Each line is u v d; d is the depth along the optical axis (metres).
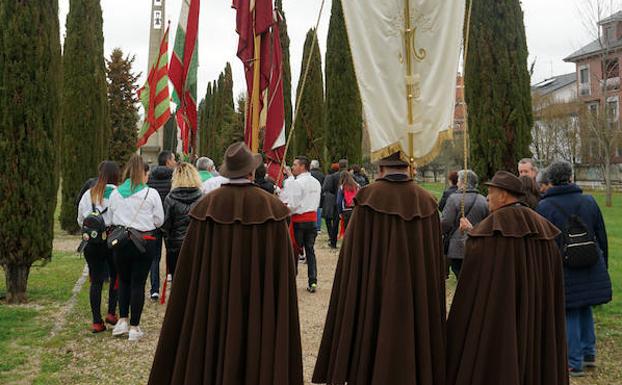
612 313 7.14
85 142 14.46
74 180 14.55
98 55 14.56
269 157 7.19
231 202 3.55
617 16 28.91
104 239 6.07
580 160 34.22
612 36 31.53
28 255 7.52
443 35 4.06
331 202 12.79
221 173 3.66
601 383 4.89
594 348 5.19
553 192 5.06
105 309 7.30
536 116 33.50
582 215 4.96
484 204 6.53
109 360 5.39
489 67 8.89
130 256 5.89
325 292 8.46
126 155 31.81
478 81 8.98
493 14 8.88
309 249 8.42
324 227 18.36
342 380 3.55
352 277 3.62
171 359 3.52
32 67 7.48
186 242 3.57
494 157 8.89
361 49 4.02
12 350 5.63
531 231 3.70
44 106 7.60
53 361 5.33
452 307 3.79
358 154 17.41
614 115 28.16
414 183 3.77
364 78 4.00
